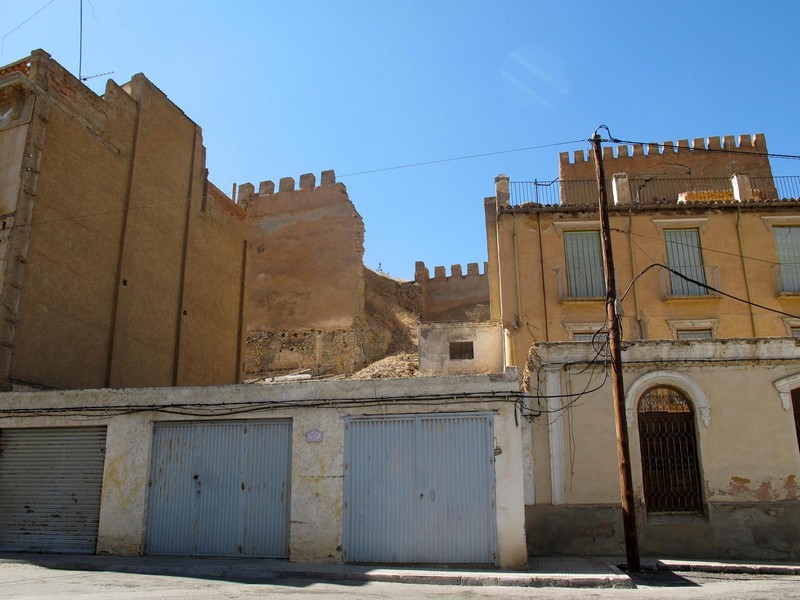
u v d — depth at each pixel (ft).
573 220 82.43
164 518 50.55
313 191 143.84
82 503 52.31
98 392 53.62
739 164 116.67
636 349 53.98
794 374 52.42
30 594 32.91
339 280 135.13
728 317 78.79
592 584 38.86
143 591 34.22
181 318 81.97
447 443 46.98
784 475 50.70
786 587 38.11
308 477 48.42
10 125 64.08
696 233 82.53
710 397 52.60
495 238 90.84
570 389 53.88
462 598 33.42
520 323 79.61
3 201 61.57
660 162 117.29
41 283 62.13
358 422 48.70
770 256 80.89
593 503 51.52
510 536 44.52
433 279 182.09
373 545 46.39
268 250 143.23
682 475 52.31
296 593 34.40
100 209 70.74
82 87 69.97
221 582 38.78
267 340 135.13
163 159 82.02
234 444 50.85
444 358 84.48
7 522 53.26
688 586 38.99
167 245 81.25
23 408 54.44
